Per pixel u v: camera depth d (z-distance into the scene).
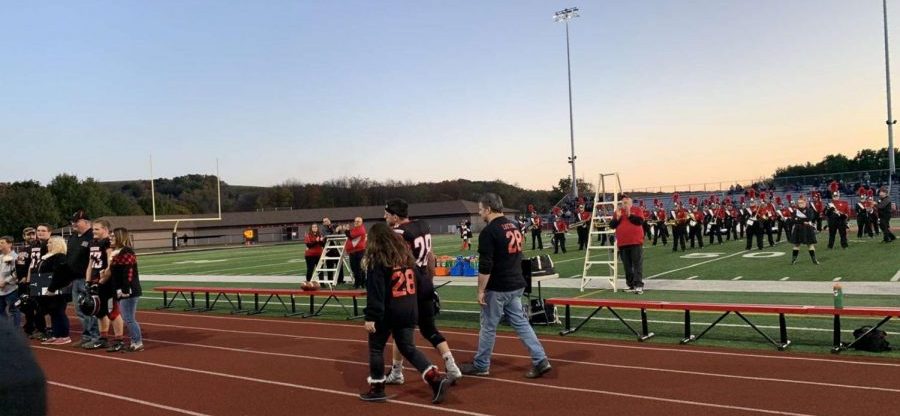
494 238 7.06
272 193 107.19
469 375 7.47
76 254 10.19
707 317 10.78
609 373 7.41
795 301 11.49
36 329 11.91
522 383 7.09
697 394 6.48
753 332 9.41
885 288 12.44
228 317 13.19
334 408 6.45
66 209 76.31
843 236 20.44
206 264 30.53
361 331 10.92
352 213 75.56
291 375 7.88
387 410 6.32
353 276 16.88
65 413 6.57
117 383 7.77
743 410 5.95
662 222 26.98
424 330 6.90
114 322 9.78
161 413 6.48
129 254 9.56
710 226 25.94
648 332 9.72
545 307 10.59
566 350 8.70
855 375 6.96
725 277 15.44
